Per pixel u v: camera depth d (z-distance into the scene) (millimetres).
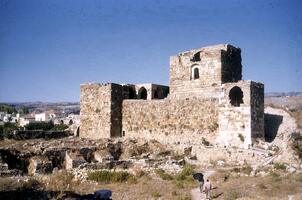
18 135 64250
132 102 61406
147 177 38938
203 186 31938
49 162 44344
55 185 34562
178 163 46719
